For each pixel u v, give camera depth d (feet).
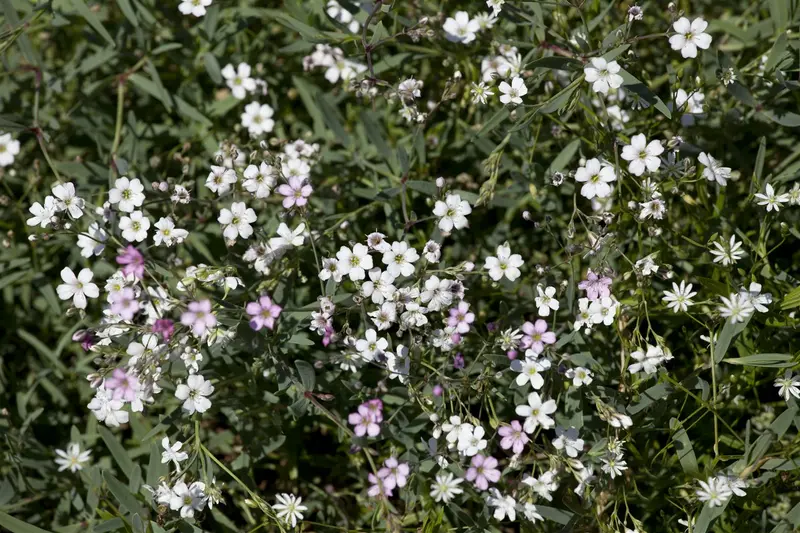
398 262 1.74
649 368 1.72
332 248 1.83
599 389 1.74
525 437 1.71
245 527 1.85
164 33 1.94
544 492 1.72
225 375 1.81
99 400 1.73
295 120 1.96
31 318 1.93
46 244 1.92
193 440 1.79
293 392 1.77
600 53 1.76
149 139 1.92
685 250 1.82
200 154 1.94
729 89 1.80
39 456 1.85
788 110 1.88
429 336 1.74
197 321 1.68
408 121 1.85
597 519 1.74
